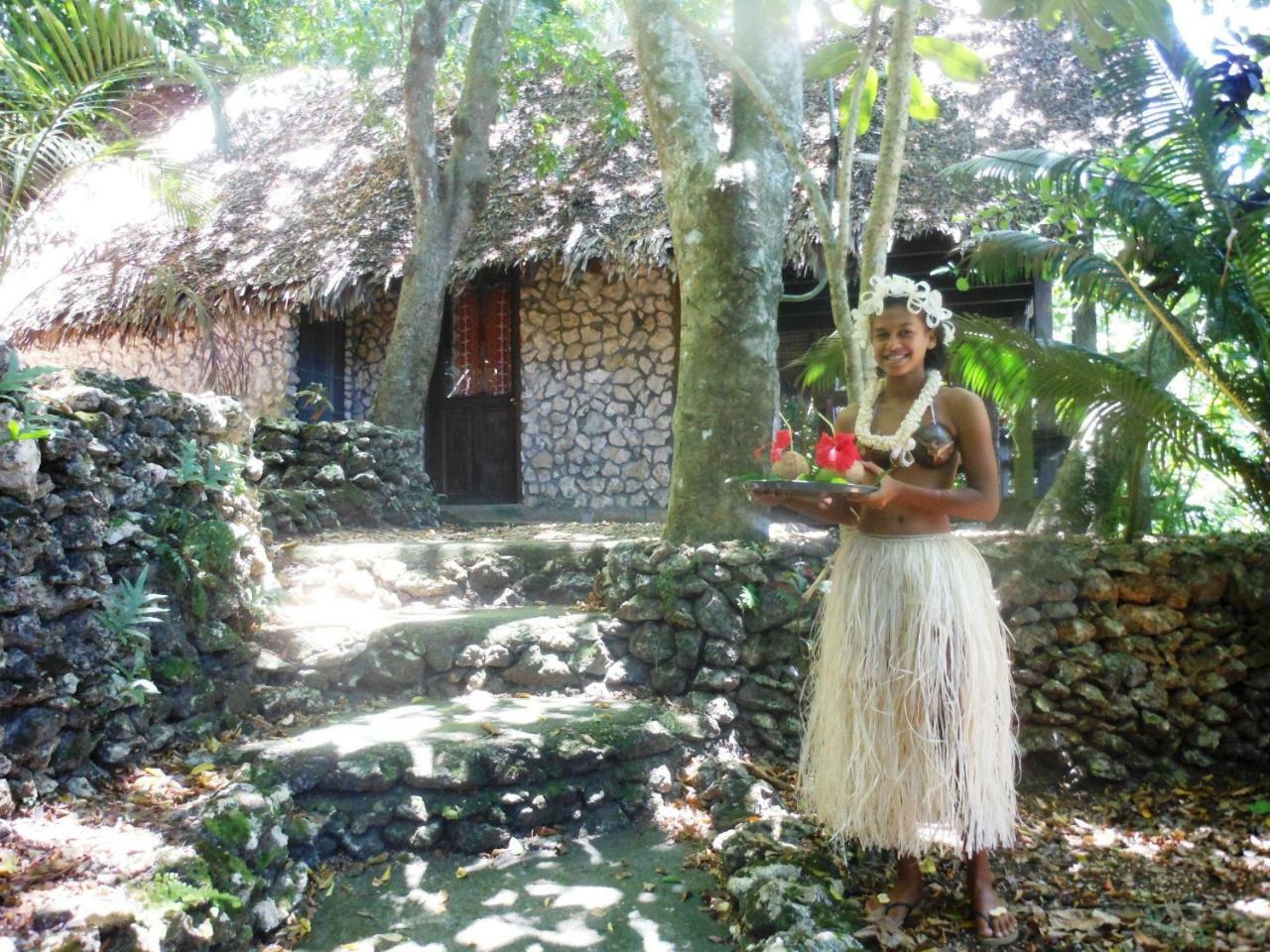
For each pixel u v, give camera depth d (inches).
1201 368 152.7
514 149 341.4
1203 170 152.6
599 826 123.9
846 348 126.3
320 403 355.6
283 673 136.6
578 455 331.9
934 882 106.5
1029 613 141.5
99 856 85.3
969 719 94.0
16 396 102.0
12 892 77.7
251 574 144.0
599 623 153.3
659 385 324.2
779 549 150.0
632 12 177.5
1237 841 115.1
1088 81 300.5
